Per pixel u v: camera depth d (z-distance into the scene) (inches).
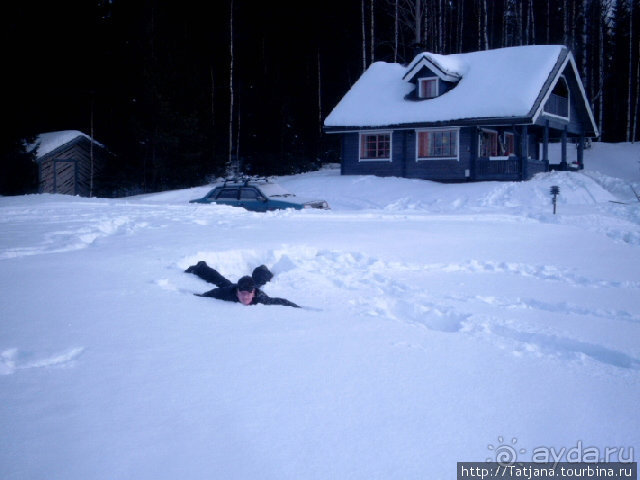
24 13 1378.0
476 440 131.0
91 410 141.3
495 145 1317.7
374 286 298.7
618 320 238.8
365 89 1398.9
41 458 119.0
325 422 137.3
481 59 1321.4
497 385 162.1
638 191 1044.5
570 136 1519.4
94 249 388.2
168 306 244.1
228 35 1822.1
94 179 1477.6
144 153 1449.3
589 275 335.9
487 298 273.4
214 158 1535.4
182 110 1460.4
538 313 247.3
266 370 170.1
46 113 1588.3
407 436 131.6
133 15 1621.6
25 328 207.6
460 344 198.5
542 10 2261.3
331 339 201.6
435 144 1255.5
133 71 1496.1
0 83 1305.4
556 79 1220.5
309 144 1806.1
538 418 142.6
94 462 117.9
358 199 1099.9
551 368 176.4
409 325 222.4
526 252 418.3
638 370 179.8
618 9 2194.9
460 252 412.8
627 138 1897.1
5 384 157.2
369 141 1331.2
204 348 189.5
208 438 128.6
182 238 445.1
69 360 178.7
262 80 1809.8
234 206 796.6
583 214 732.7
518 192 997.8
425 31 1780.3
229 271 381.4
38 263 334.3
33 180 1326.3
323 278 313.7
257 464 118.6
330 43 1957.4
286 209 735.1
